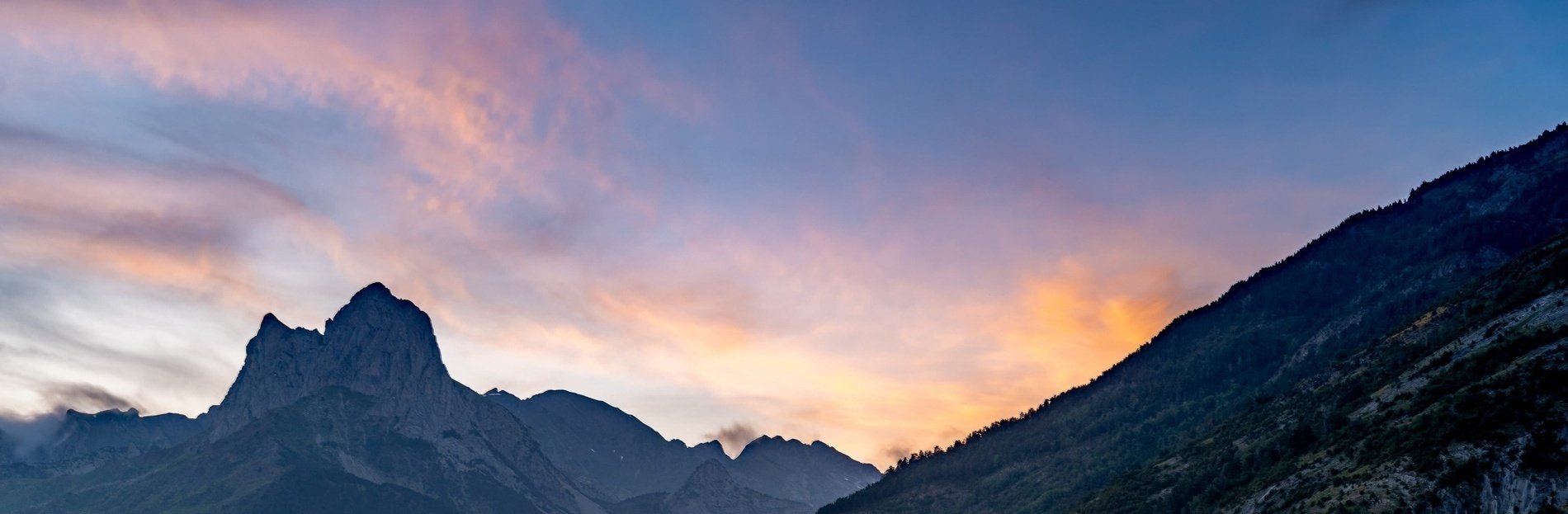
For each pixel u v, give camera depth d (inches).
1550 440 7529.5
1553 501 7165.4
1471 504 7568.9
